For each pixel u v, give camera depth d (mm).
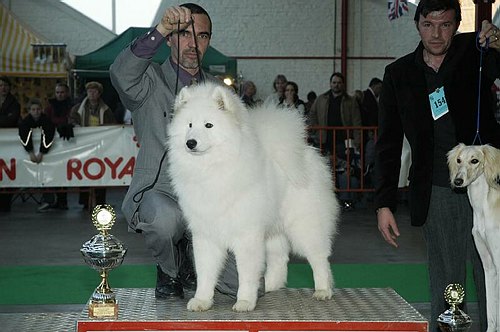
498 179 4125
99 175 11555
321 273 4453
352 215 12172
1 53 16094
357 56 20703
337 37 20672
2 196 12789
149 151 4469
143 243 9602
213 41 20594
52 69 16234
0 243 9594
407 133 4605
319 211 4398
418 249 9148
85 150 11508
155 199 4312
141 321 3779
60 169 11523
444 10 4336
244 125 3977
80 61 16688
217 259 4082
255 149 3967
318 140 12625
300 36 20641
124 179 11609
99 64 16641
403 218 11797
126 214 4488
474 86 4438
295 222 4379
